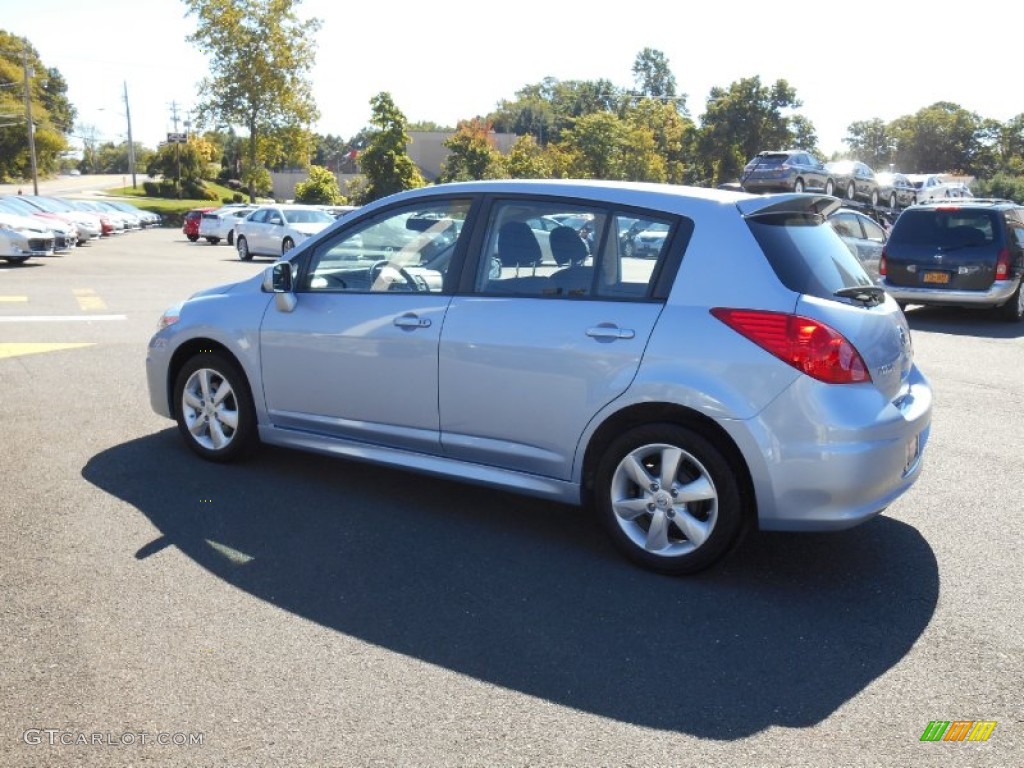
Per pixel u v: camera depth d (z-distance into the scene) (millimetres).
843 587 4012
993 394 8078
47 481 5191
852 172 31031
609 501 4176
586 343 4133
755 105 67188
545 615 3695
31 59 107875
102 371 8344
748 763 2725
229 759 2697
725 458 3891
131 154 87062
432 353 4562
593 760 2727
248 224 26766
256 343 5230
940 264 12688
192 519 4660
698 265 4004
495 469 4531
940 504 5145
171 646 3361
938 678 3246
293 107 53438
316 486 5230
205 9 51281
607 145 74750
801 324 3760
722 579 4078
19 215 23375
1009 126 105375
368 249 4934
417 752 2752
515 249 4457
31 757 2682
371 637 3479
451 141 79625
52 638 3391
